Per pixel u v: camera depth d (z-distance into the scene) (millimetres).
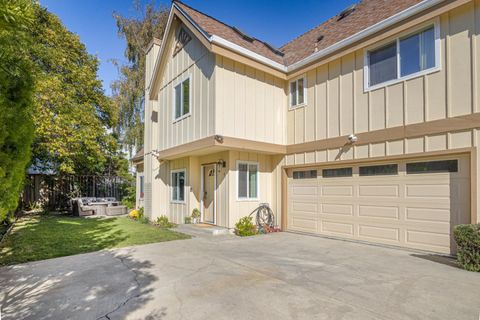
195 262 5586
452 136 6027
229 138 8320
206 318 3287
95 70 17109
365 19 8703
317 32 11281
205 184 10625
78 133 13852
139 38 20453
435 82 6312
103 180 18125
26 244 7102
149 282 4453
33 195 15859
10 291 4105
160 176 12172
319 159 8734
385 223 7129
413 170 6680
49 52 13609
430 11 6230
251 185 9719
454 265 5367
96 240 7734
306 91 9289
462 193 5891
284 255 6188
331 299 3781
